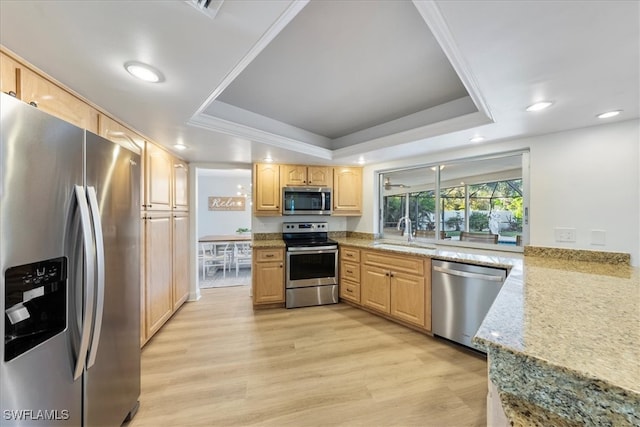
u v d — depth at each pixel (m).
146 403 1.77
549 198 2.39
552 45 1.14
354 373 2.11
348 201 4.20
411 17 1.44
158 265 2.78
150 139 2.58
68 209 1.06
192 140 2.63
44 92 1.39
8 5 0.90
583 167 2.22
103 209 1.30
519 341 0.78
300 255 3.64
